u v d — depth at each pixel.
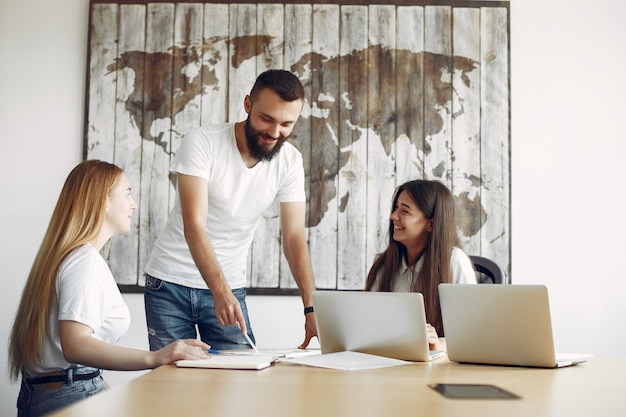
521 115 3.56
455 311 1.74
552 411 1.03
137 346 3.45
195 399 1.10
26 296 1.87
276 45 3.56
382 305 1.79
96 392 1.90
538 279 3.49
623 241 3.50
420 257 2.41
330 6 3.57
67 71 3.59
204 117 3.55
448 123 3.53
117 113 3.55
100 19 3.58
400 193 2.45
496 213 3.49
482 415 0.99
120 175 2.03
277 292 3.45
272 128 2.33
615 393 1.23
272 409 1.02
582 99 3.56
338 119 3.53
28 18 3.61
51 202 3.54
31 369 1.85
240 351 1.95
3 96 3.58
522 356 1.65
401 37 3.56
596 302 3.48
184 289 2.51
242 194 2.50
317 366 1.59
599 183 3.53
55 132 3.57
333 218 3.50
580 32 3.58
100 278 1.87
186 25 3.58
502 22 3.56
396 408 1.04
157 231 3.50
